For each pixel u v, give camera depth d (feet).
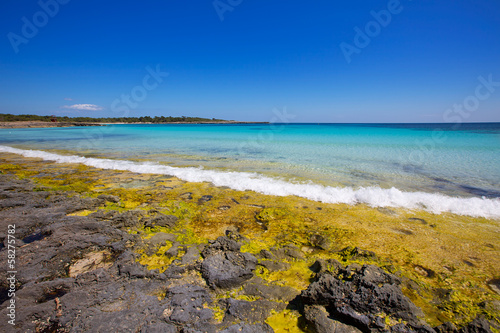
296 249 16.31
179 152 60.80
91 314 10.48
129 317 10.36
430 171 38.17
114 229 17.80
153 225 19.36
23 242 16.78
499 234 18.81
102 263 14.61
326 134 122.31
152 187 30.04
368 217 21.79
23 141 92.99
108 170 39.19
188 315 10.55
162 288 12.32
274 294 12.23
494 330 10.26
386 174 36.27
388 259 15.48
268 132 145.69
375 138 98.43
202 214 22.24
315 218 21.58
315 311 10.86
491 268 14.69
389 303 10.67
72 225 18.13
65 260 14.70
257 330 9.98
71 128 208.13
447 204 24.27
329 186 30.07
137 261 14.78
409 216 22.00
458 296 12.38
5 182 31.01
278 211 22.84
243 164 44.04
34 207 22.71
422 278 13.75
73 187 29.71
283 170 38.91
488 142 77.97
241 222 20.77
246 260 14.42
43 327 9.89
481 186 30.37
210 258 14.26
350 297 11.11
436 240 17.89
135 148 69.00
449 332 10.06
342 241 17.72
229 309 11.03
